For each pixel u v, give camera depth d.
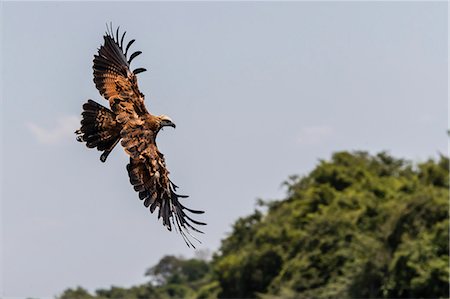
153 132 13.80
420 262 80.56
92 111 13.70
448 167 102.12
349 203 99.31
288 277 96.56
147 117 13.84
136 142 13.54
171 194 13.86
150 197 13.57
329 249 94.00
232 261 105.19
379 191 103.06
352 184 109.56
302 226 105.06
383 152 115.44
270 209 113.94
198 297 110.94
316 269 94.38
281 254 101.06
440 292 79.06
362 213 95.00
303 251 96.06
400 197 97.06
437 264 79.06
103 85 14.16
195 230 13.87
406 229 86.25
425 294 80.06
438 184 99.75
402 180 103.88
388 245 86.38
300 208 106.88
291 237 102.38
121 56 14.45
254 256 102.81
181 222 13.84
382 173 112.81
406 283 81.69
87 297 128.50
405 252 81.38
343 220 94.06
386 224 87.75
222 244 114.81
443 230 81.69
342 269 88.81
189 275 150.38
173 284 146.00
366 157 115.88
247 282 104.06
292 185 113.94
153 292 140.88
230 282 107.06
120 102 13.87
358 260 85.62
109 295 138.25
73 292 129.62
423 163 101.94
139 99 14.05
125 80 14.24
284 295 92.31
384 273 84.00
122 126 13.66
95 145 13.62
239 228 113.62
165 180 13.71
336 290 87.62
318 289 91.25
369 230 92.25
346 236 92.88
